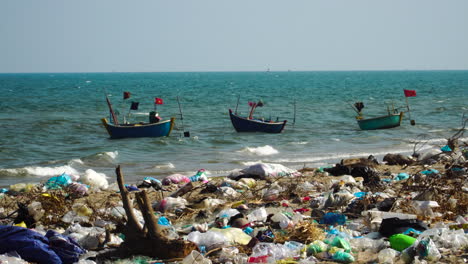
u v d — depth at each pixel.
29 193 13.50
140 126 28.69
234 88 105.06
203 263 7.34
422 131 31.55
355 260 7.55
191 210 11.45
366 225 9.47
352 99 65.12
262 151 24.06
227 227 9.52
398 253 7.67
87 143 27.22
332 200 11.38
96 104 56.56
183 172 18.91
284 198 12.80
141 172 19.34
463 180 12.60
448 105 52.16
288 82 149.38
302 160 21.59
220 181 15.65
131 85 127.56
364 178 15.26
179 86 119.06
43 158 22.91
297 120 39.84
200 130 33.19
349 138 28.77
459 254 7.53
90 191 14.32
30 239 7.57
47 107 51.56
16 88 105.50
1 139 28.30
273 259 7.49
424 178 13.55
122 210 11.05
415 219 9.00
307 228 8.80
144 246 7.87
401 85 115.38
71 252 7.72
